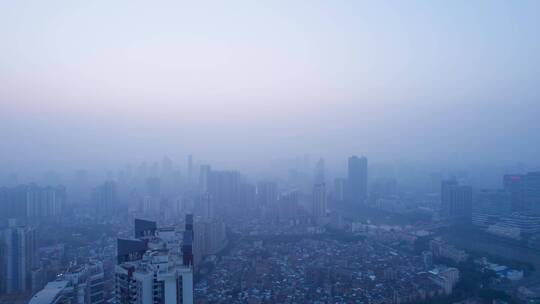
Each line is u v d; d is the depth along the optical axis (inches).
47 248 6269.7
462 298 4596.5
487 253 6240.2
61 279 3631.9
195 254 5851.4
